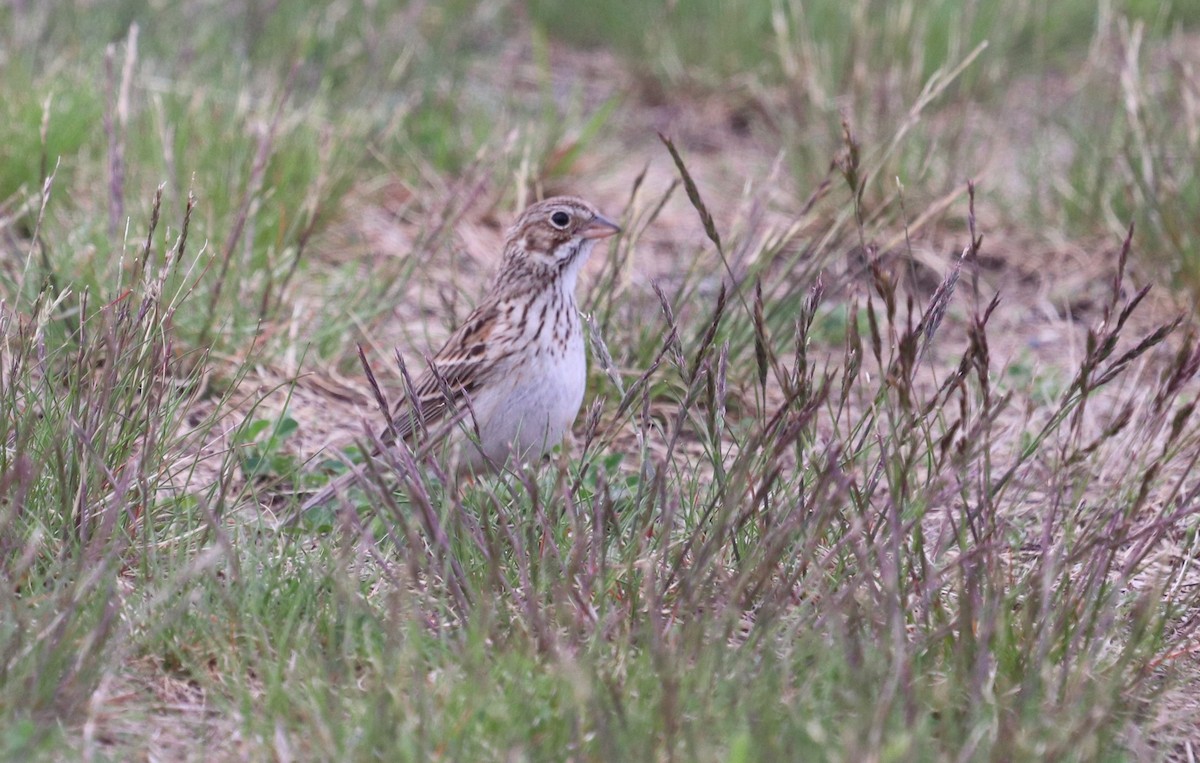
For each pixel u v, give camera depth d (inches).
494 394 393.1
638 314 465.4
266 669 274.8
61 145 534.6
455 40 791.1
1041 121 665.6
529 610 291.0
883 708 248.7
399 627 293.1
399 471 319.6
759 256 471.2
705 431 375.9
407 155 627.8
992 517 309.4
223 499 336.5
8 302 429.7
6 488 302.5
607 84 812.6
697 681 272.1
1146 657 298.8
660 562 324.5
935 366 508.1
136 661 289.6
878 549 295.7
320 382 459.2
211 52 693.3
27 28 655.8
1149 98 623.2
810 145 646.5
